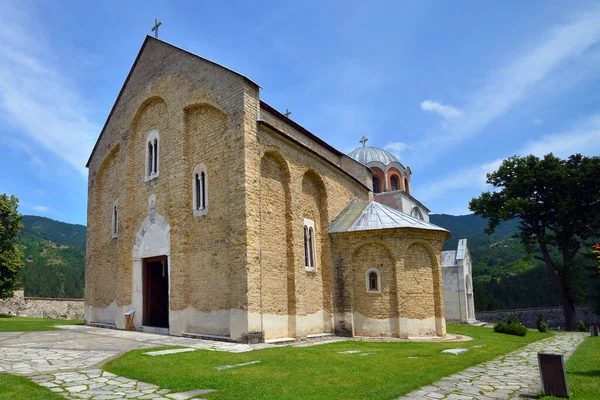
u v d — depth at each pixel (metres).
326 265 22.52
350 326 21.62
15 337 17.39
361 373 11.12
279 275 18.88
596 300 37.81
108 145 26.08
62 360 12.04
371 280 21.94
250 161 17.41
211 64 19.28
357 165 30.45
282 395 8.70
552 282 40.44
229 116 18.06
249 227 16.73
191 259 18.91
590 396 8.55
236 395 8.61
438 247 22.75
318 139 26.03
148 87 22.78
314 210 22.92
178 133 20.27
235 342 16.11
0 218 36.28
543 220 39.81
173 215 19.64
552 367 8.76
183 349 14.17
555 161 38.81
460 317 39.25
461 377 11.14
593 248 12.49
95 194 26.97
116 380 9.86
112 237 24.98
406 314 21.05
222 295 17.34
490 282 64.62
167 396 8.54
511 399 8.74
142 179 22.56
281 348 15.07
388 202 36.28
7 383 9.07
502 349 17.80
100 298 25.00
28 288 64.94
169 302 19.06
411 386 9.70
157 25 23.05
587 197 37.00
